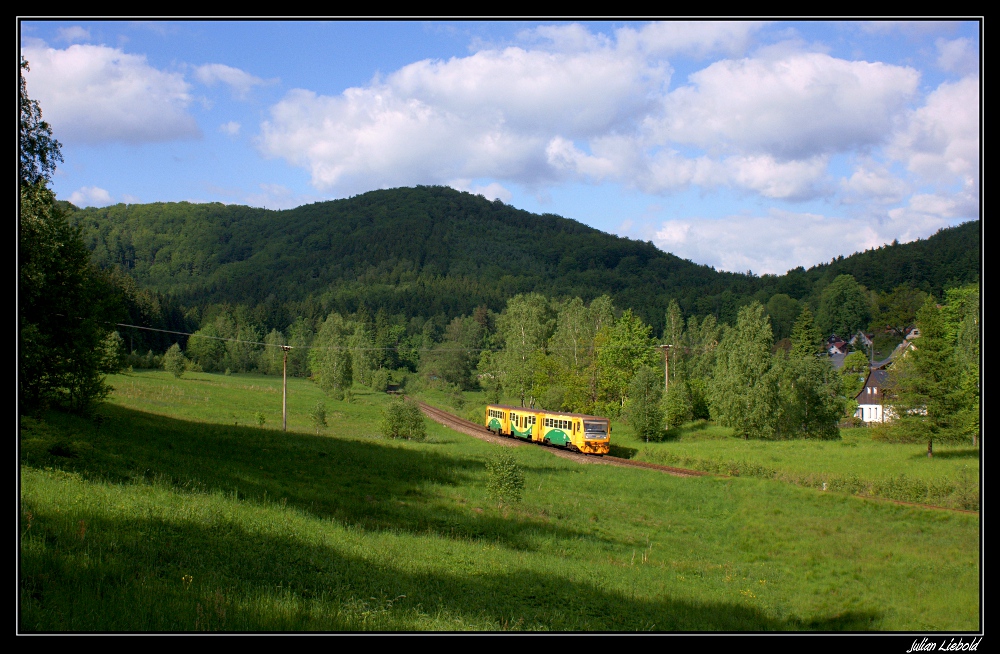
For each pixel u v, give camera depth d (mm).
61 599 10766
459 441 62062
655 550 27734
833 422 66750
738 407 65938
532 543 25859
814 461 47406
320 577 16219
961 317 84438
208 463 30578
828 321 144125
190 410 67312
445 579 18422
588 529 29734
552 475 42062
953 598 21875
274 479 30672
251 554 16734
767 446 57250
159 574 13758
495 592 17953
